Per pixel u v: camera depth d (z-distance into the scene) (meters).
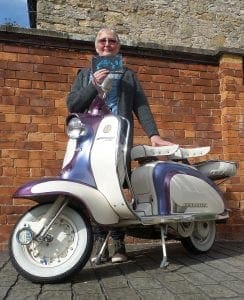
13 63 5.13
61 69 5.27
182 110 5.62
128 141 3.75
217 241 5.31
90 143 3.53
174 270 3.65
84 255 3.28
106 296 2.91
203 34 12.84
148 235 4.15
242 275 3.47
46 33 5.21
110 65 3.77
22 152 5.02
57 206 3.34
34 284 3.23
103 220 3.42
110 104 3.97
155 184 3.96
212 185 4.38
